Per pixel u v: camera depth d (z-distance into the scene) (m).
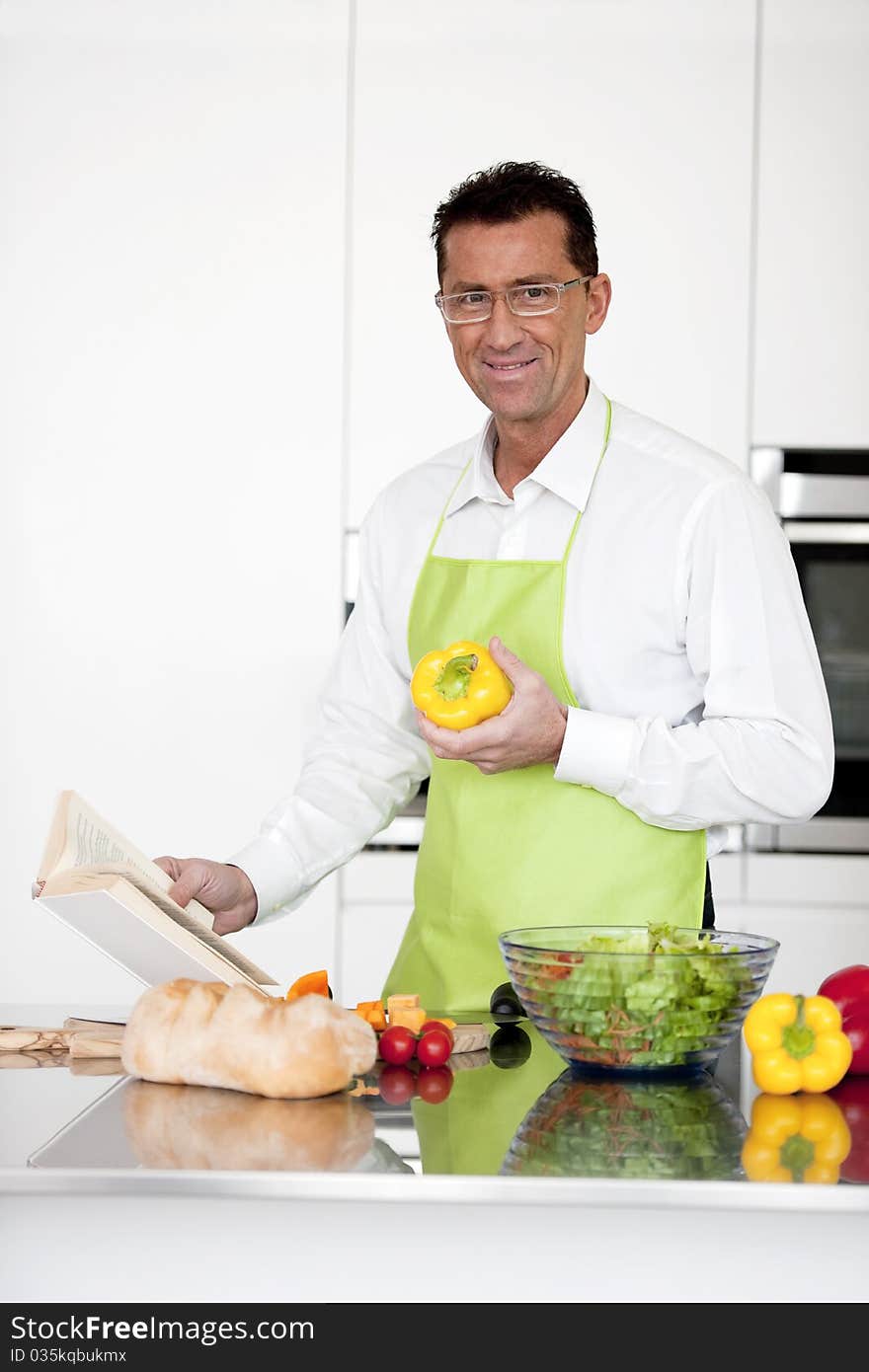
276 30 2.83
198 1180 0.92
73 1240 0.99
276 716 2.87
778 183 2.82
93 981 2.87
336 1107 1.09
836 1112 1.09
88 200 2.85
